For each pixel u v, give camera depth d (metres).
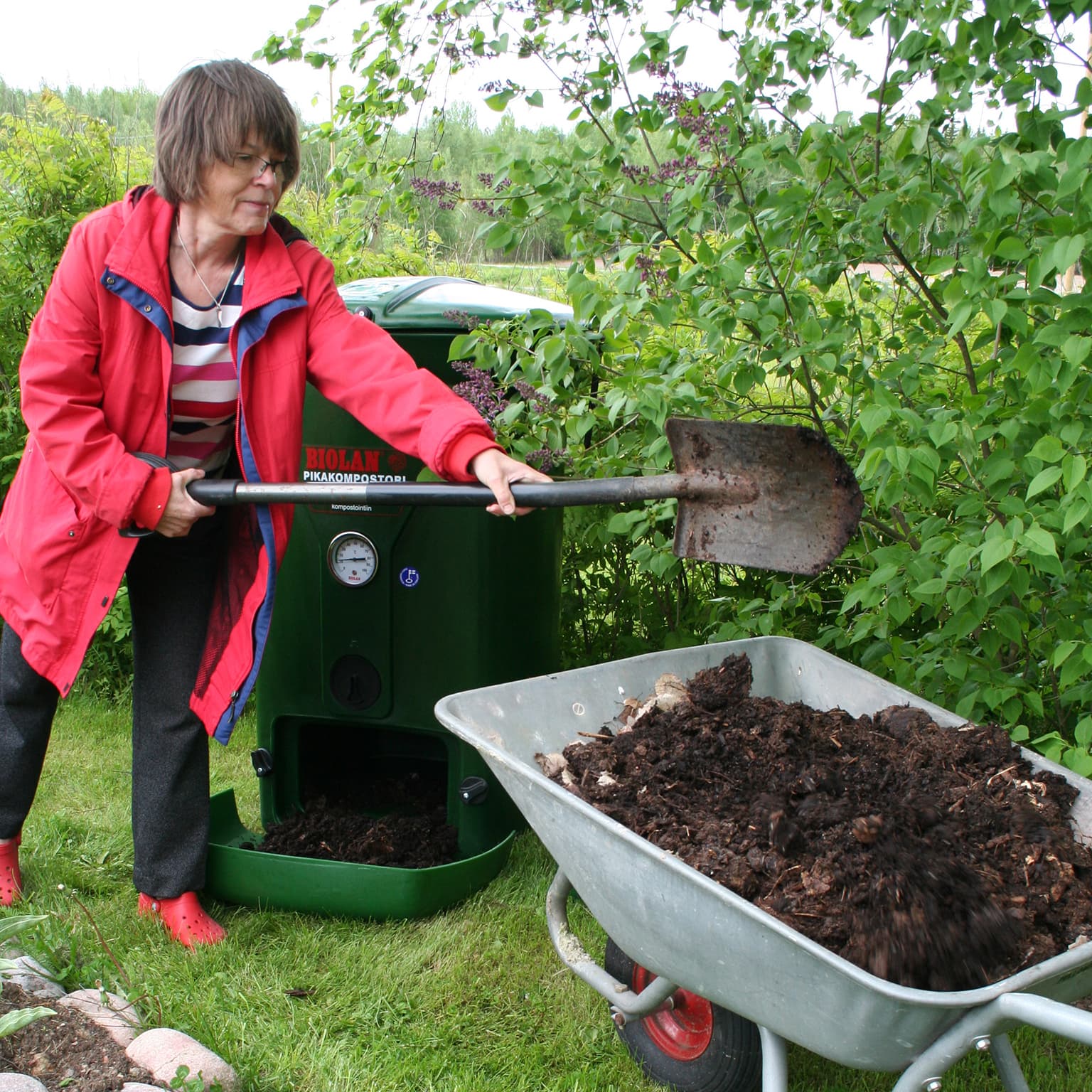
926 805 1.94
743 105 2.72
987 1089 2.29
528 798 1.98
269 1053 2.30
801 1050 2.41
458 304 3.10
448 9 3.08
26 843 3.19
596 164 2.92
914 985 1.63
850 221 2.75
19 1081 1.94
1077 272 2.47
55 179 4.46
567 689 2.42
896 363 2.60
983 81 2.50
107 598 2.48
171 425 2.55
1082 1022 1.34
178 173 2.29
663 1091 2.24
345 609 3.06
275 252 2.47
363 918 2.85
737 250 2.78
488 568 2.99
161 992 2.47
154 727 2.68
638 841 1.73
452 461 2.29
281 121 2.32
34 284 4.50
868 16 2.52
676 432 2.20
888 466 2.39
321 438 2.99
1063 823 1.97
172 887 2.72
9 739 2.74
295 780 3.31
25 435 4.61
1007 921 1.68
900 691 2.41
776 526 2.17
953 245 2.78
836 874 1.74
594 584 4.04
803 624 3.52
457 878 2.89
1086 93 2.37
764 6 2.77
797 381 3.10
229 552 2.63
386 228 5.46
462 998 2.55
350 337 2.53
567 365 2.83
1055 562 2.34
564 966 2.68
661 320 2.71
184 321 2.45
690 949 1.76
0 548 2.58
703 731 2.27
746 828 1.92
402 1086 2.25
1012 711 2.57
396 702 3.10
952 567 2.24
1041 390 2.23
